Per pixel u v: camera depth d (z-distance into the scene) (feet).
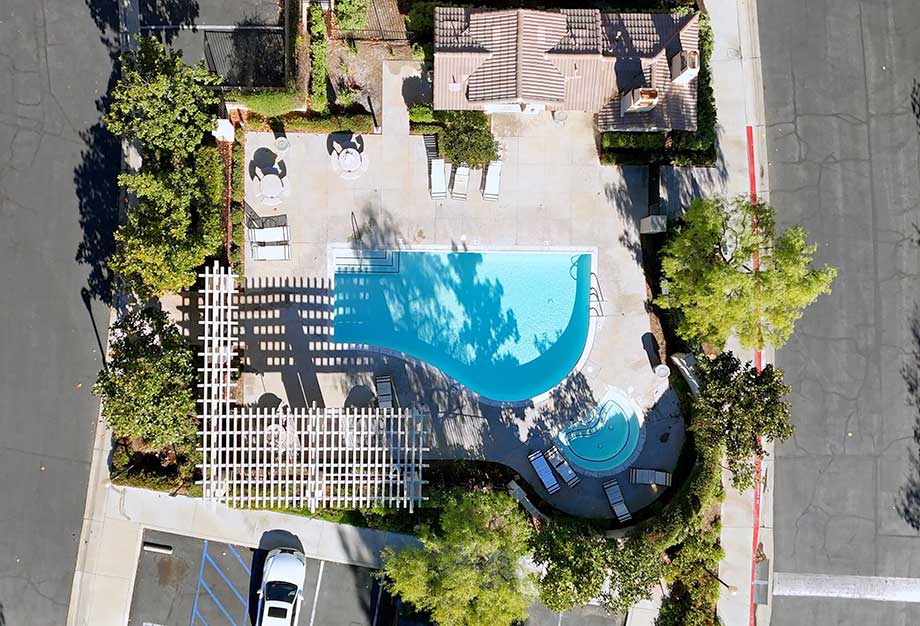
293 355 88.38
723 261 78.13
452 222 89.66
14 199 88.12
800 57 92.38
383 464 80.64
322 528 88.28
